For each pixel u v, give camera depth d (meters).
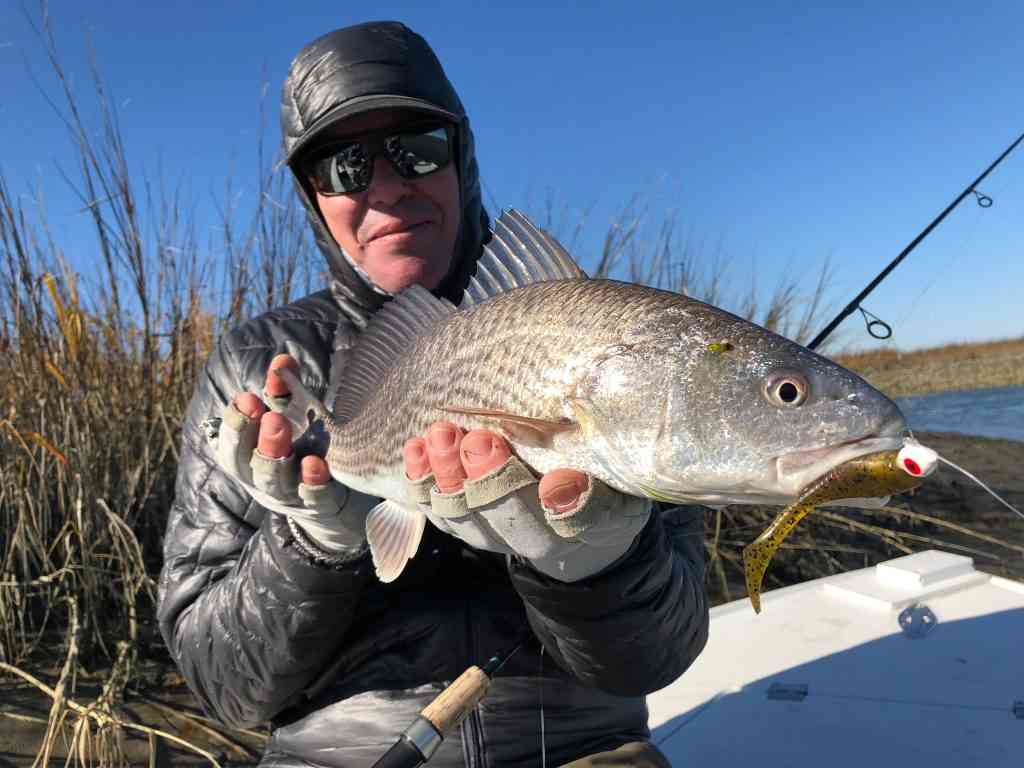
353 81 0.74
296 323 0.77
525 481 0.46
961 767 0.72
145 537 1.38
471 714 0.58
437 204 0.77
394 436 0.58
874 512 1.89
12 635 1.09
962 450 2.76
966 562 1.17
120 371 1.48
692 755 0.77
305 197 0.82
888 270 0.66
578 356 0.48
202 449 0.70
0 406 1.35
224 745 0.97
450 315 0.57
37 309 1.35
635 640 0.53
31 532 1.21
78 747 0.93
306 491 0.53
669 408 0.45
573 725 0.60
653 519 0.54
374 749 0.58
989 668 0.89
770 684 0.90
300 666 0.58
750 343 0.45
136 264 1.44
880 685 0.87
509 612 0.61
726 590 1.48
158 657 1.15
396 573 0.54
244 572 0.59
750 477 0.44
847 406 0.42
